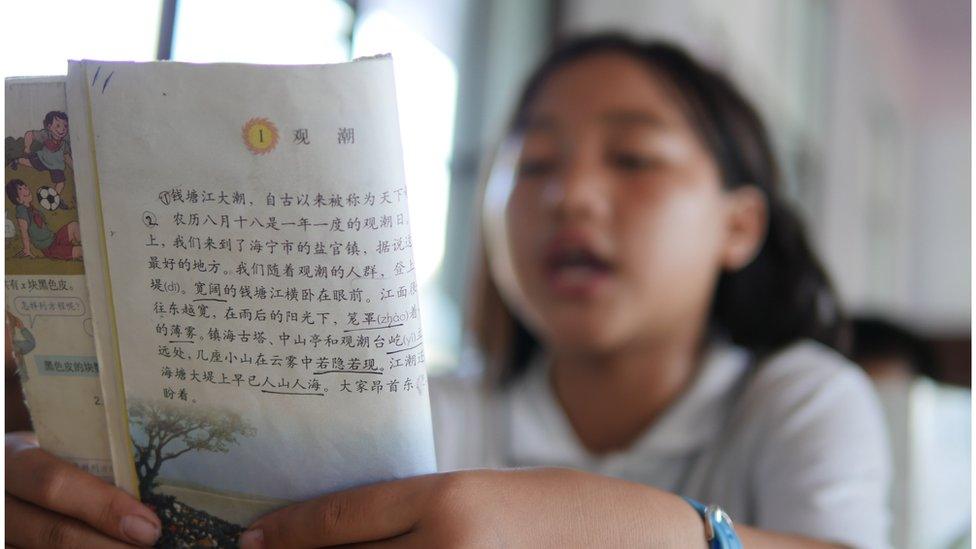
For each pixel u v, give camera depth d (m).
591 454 0.76
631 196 0.68
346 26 1.38
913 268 5.40
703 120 0.73
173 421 0.36
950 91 5.29
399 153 0.31
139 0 0.83
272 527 0.35
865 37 3.72
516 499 0.34
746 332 0.83
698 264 0.71
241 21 1.01
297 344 0.33
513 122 0.84
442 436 0.81
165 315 0.34
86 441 0.39
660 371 0.73
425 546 0.32
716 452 0.69
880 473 0.66
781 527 0.62
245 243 0.32
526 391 0.80
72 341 0.37
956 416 1.80
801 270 0.84
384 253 0.31
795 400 0.67
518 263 0.73
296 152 0.30
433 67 1.79
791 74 3.17
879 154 4.46
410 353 0.33
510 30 2.04
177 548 0.38
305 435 0.35
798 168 3.06
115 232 0.34
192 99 0.31
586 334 0.69
